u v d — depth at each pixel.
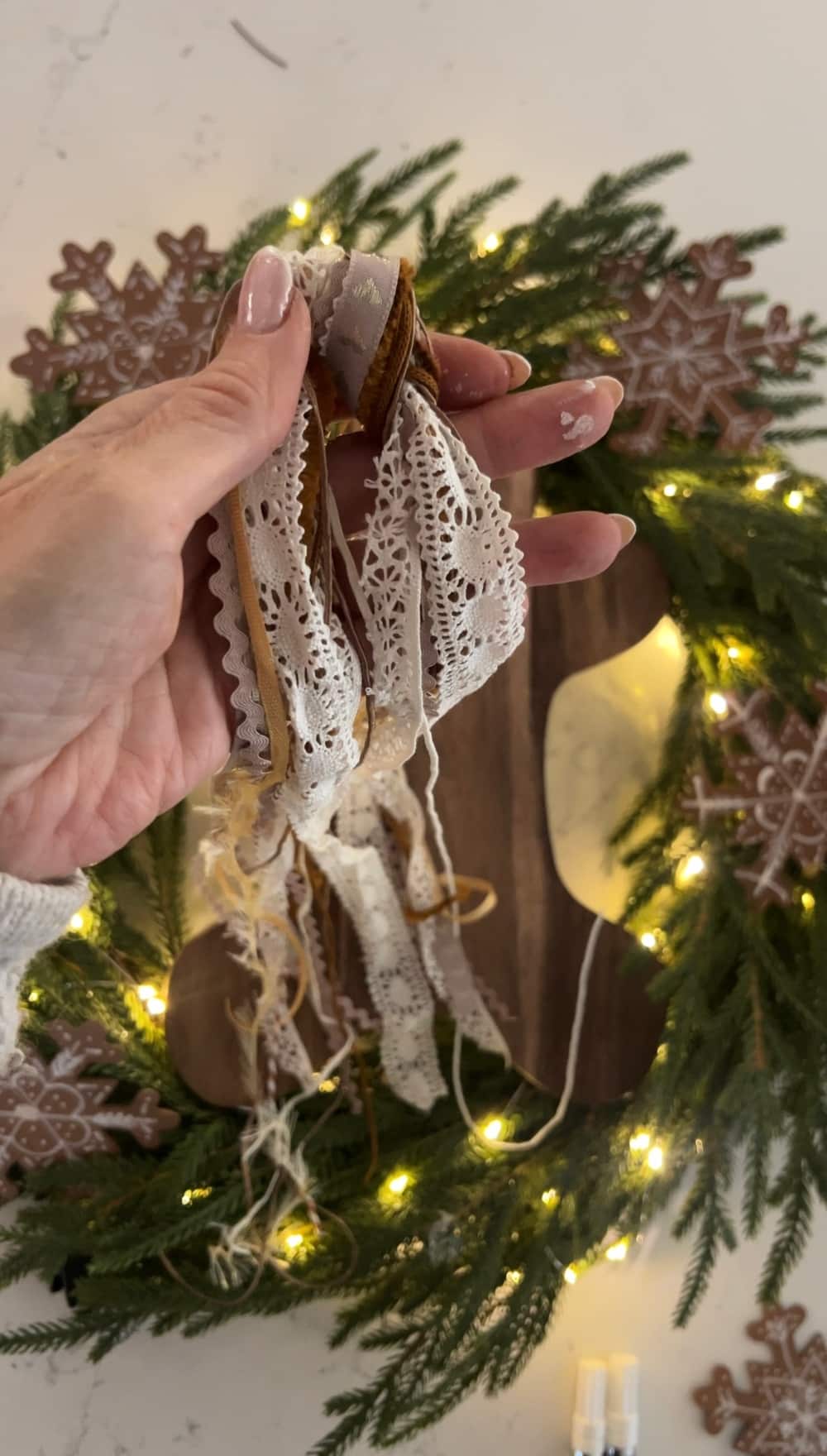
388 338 0.30
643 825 0.50
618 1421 0.51
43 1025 0.43
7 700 0.29
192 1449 0.50
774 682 0.46
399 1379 0.46
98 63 0.53
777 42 0.58
